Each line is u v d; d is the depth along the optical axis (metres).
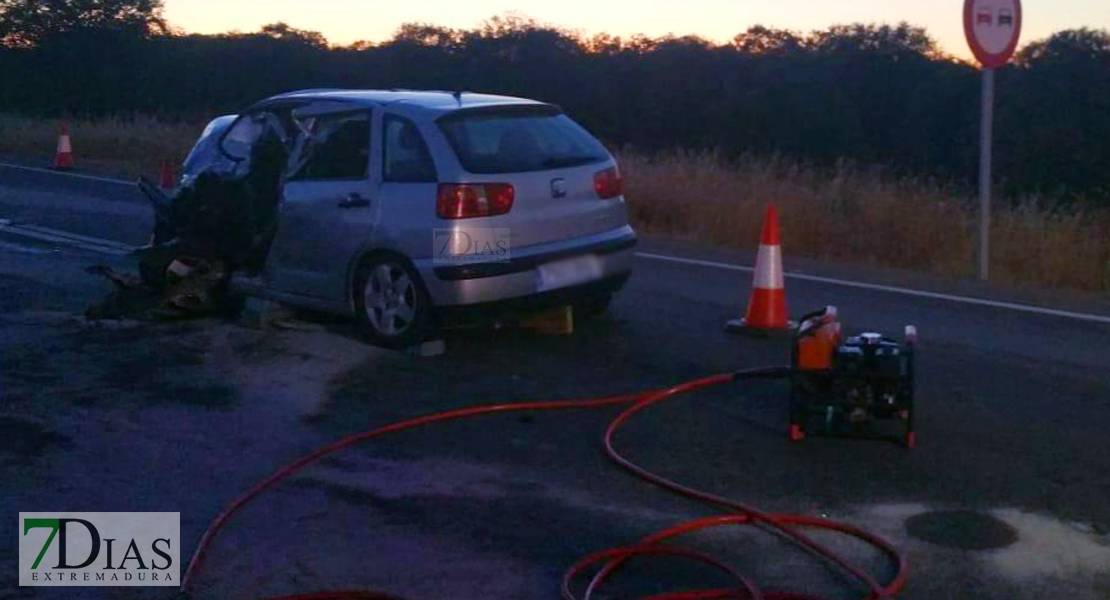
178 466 6.96
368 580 5.54
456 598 5.35
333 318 10.14
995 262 13.39
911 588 5.37
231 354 9.22
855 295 11.52
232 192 10.07
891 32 29.59
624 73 33.16
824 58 30.34
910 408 7.00
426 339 9.09
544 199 8.91
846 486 6.52
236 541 5.96
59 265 12.95
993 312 10.72
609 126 32.47
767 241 9.74
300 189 9.52
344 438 7.36
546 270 8.91
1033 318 10.47
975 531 5.94
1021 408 7.80
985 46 12.33
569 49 34.97
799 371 7.09
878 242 14.11
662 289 11.73
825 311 7.55
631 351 9.27
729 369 8.76
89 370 8.84
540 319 9.74
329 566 5.68
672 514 6.21
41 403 8.08
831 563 5.65
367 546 5.89
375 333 9.20
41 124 31.88
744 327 9.77
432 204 8.70
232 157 10.27
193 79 38.56
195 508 6.39
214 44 39.72
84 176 23.20
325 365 8.88
